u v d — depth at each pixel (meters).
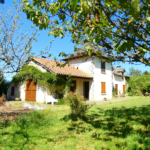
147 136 3.80
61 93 12.90
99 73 16.20
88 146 3.35
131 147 3.13
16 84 16.06
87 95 15.88
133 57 1.96
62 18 2.12
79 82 15.30
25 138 3.81
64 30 2.50
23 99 14.75
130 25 1.45
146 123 5.05
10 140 3.71
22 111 6.86
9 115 6.30
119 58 2.50
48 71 12.56
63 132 4.36
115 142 3.49
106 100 15.38
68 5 1.94
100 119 5.89
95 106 9.91
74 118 6.02
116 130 4.40
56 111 7.87
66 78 12.60
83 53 3.07
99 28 1.22
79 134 4.17
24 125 4.96
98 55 2.78
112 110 8.04
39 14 1.83
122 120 5.64
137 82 22.80
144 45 1.50
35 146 3.40
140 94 21.86
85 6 0.96
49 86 12.26
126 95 23.97
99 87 15.99
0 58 2.80
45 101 12.13
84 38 2.76
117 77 22.88
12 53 2.89
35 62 13.89
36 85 13.38
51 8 2.01
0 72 2.84
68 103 6.64
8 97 16.98
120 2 0.99
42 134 4.18
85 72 15.99
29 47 2.94
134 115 6.50
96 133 4.20
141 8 1.24
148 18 1.25
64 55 3.07
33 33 3.12
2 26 3.05
